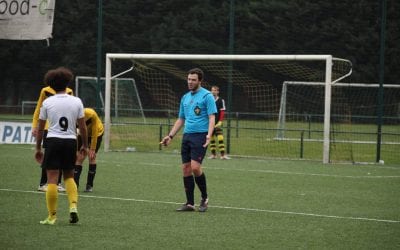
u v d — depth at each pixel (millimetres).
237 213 20281
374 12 68812
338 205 22359
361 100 70938
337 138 56406
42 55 75188
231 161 38594
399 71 70250
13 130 42750
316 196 24484
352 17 69062
